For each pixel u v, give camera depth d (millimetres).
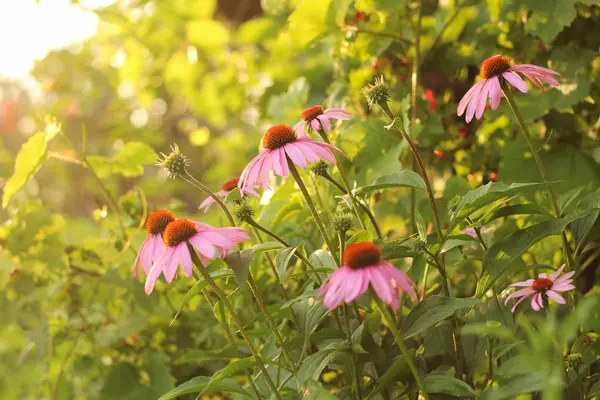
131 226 2115
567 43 1948
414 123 1976
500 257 1565
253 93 3721
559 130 1967
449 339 1609
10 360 2623
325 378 1822
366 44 2088
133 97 4586
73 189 4031
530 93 1958
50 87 4098
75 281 2141
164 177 4305
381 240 1624
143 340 2146
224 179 4383
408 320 1520
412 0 2107
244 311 1939
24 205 2191
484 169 2068
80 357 2176
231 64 3795
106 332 2107
